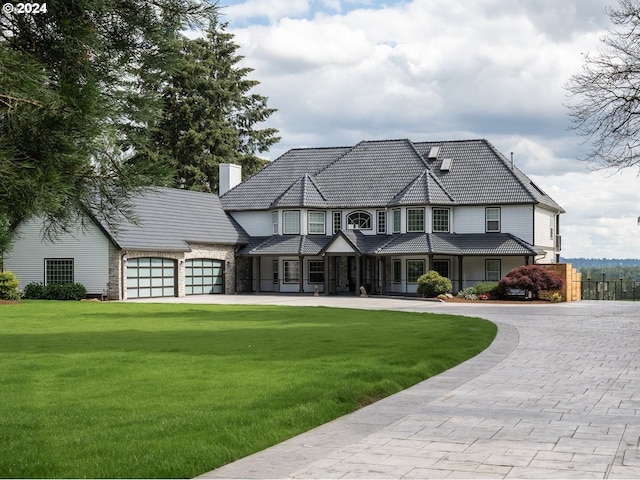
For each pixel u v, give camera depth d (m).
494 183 44.50
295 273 47.62
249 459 6.98
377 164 48.00
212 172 59.44
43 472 6.52
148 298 39.84
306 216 46.31
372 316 25.77
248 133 65.38
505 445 7.44
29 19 6.64
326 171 48.62
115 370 12.55
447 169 46.12
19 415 8.98
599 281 42.59
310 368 12.58
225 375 11.91
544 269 38.03
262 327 21.39
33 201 5.79
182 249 41.28
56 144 5.83
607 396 10.26
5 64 5.60
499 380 11.68
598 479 6.23
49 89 5.89
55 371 12.48
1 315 26.17
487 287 38.66
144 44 7.49
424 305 34.16
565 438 7.73
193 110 59.59
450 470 6.53
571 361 13.97
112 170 6.71
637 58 22.11
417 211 43.88
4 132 5.83
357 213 46.38
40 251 39.66
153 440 7.61
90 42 6.84
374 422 8.57
